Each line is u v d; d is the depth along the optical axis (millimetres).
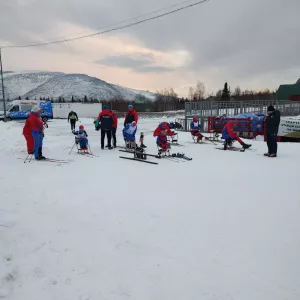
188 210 4684
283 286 2736
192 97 98875
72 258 3180
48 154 10219
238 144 13719
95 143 13984
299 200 5211
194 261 3150
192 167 8203
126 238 3670
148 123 34031
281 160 9375
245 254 3297
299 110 21875
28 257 3180
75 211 4574
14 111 33438
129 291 2660
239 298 2576
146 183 6340
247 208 4797
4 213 4402
